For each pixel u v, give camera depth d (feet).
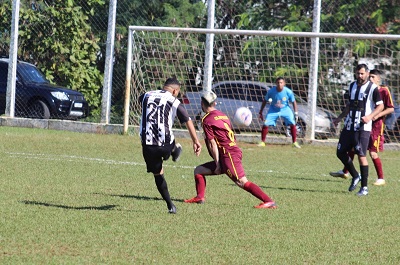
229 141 83.56
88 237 63.72
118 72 195.42
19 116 200.95
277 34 169.27
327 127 176.55
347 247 64.44
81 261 55.31
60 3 201.87
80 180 100.01
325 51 179.22
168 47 184.14
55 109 197.26
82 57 205.46
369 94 99.14
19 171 105.91
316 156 151.94
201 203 85.20
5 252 57.31
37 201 81.05
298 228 72.23
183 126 186.39
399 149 172.04
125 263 55.31
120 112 192.65
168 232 67.31
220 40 182.80
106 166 117.08
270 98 169.37
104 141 160.86
